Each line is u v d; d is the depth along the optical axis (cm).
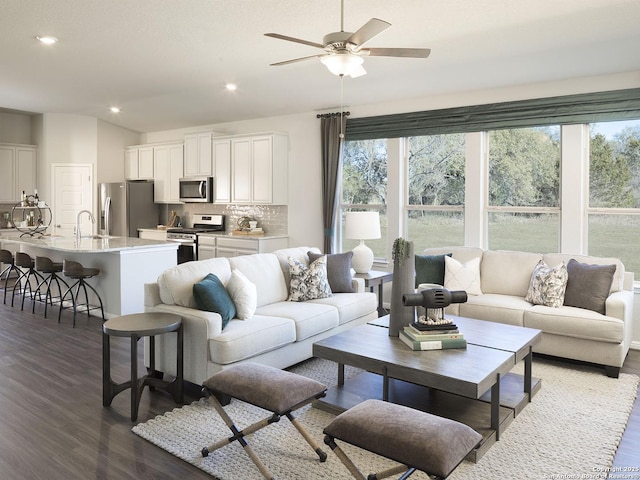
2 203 841
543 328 418
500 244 561
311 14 382
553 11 368
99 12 386
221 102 711
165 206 909
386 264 639
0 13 390
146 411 325
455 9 366
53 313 596
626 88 470
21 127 868
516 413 321
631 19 381
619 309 400
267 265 455
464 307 459
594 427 305
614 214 488
